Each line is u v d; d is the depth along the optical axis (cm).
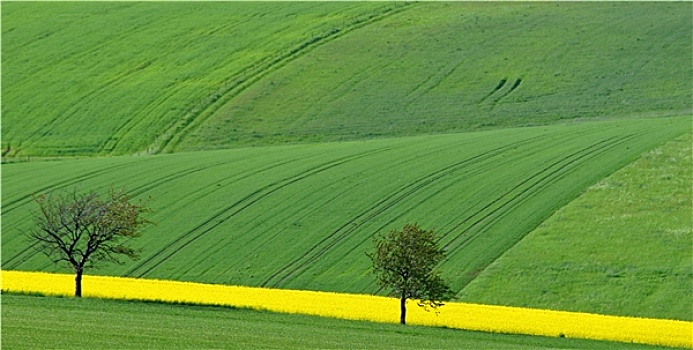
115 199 11675
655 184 14438
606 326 9506
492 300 11588
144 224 14838
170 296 10862
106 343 7219
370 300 10919
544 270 12138
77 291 10675
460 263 12638
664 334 9138
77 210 11362
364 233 13838
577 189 14575
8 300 9681
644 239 12694
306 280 12531
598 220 13412
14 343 7012
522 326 9438
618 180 14738
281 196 15462
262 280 12625
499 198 14588
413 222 14050
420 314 10100
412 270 9694
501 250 12862
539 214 13850
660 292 11319
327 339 8069
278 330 8450
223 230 14375
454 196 14875
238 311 9781
